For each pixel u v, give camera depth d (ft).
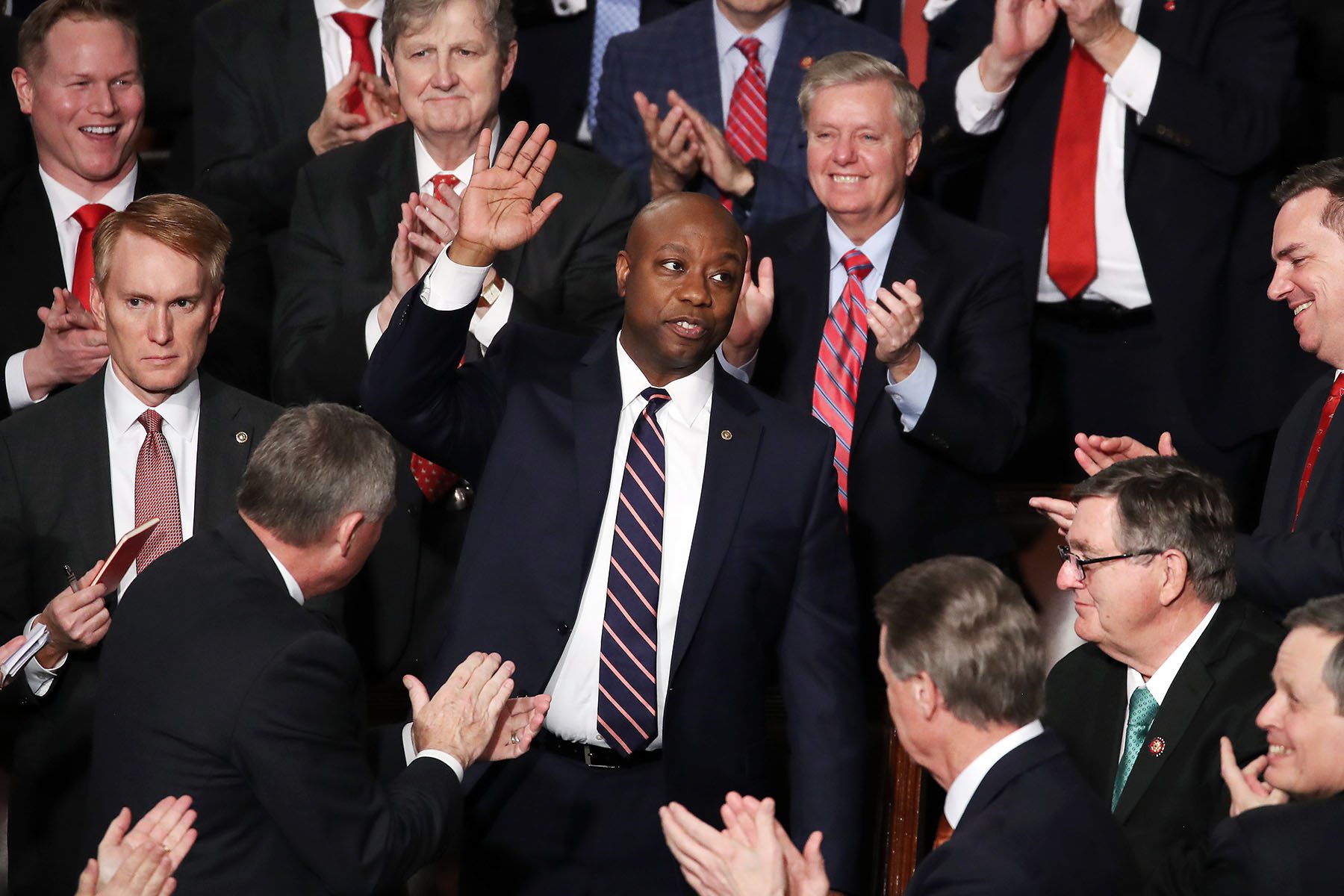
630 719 36.96
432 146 49.73
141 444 42.14
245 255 52.39
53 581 41.42
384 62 58.44
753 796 38.40
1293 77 54.90
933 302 48.24
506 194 36.06
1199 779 36.73
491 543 37.52
